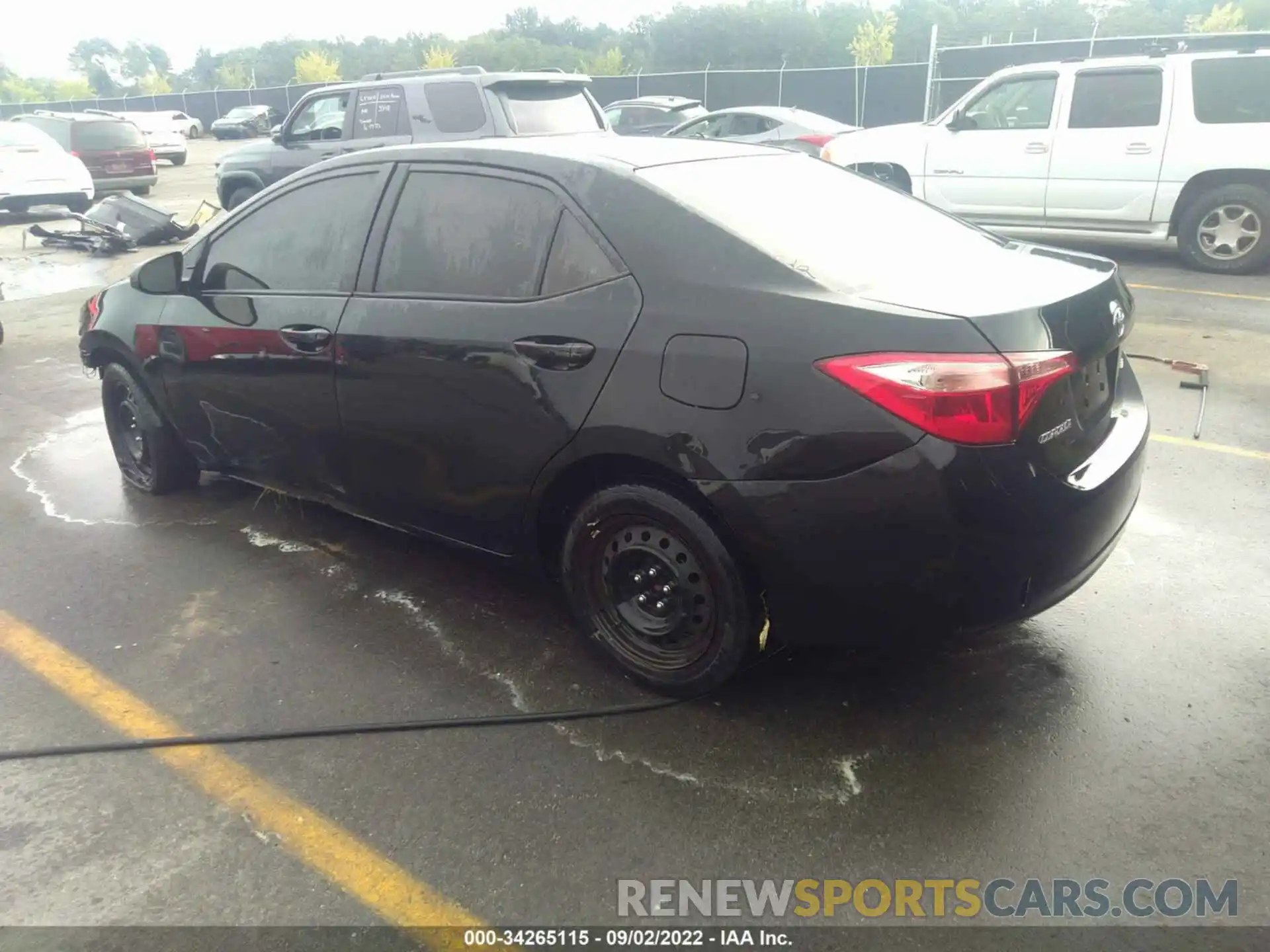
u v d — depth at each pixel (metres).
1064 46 17.77
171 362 4.34
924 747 2.88
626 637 3.19
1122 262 10.11
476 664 3.38
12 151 15.15
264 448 4.13
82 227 13.73
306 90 41.88
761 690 3.17
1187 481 4.68
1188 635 3.41
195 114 44.94
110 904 2.42
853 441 2.53
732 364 2.67
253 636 3.61
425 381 3.35
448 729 3.03
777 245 2.84
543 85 10.59
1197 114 9.04
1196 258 9.47
